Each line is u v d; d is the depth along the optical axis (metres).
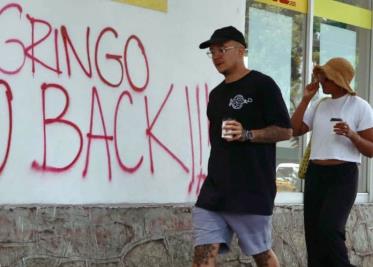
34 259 4.99
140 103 5.88
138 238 5.67
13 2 5.05
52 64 5.27
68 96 5.37
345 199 5.61
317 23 8.13
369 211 8.26
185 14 6.23
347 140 5.69
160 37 6.04
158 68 6.02
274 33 7.60
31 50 5.15
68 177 5.38
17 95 5.07
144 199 5.92
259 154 4.65
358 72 8.78
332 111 5.81
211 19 6.48
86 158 5.49
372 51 8.81
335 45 8.41
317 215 5.79
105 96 5.62
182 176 6.24
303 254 7.30
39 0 5.19
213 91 4.89
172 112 6.14
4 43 5.00
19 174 5.09
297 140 7.82
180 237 5.99
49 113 5.26
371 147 5.59
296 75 7.89
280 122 4.62
